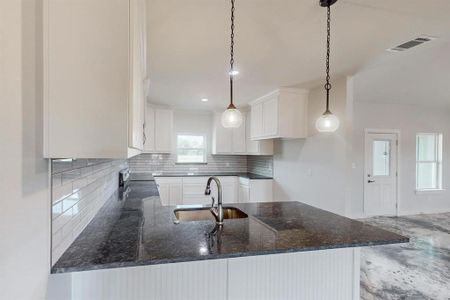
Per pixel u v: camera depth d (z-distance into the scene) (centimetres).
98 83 105
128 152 108
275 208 234
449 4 182
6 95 72
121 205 239
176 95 463
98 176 200
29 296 86
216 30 219
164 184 556
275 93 423
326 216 204
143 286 148
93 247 129
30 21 88
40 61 97
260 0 176
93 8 106
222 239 146
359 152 557
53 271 104
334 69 321
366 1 178
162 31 221
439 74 406
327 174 377
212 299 159
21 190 81
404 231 464
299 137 423
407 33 228
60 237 114
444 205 615
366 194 561
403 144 587
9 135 74
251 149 578
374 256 352
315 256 178
